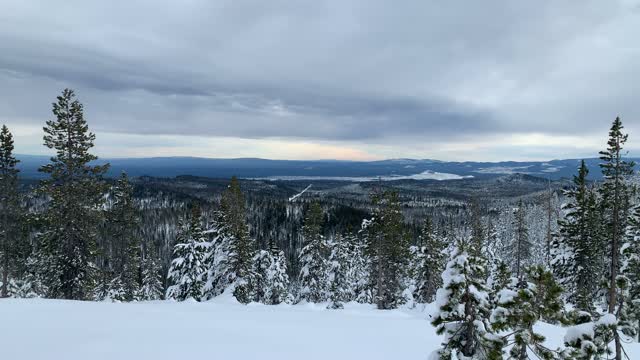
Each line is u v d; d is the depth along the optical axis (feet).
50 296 104.47
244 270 126.62
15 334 42.32
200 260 135.85
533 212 351.25
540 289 30.12
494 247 247.91
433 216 596.29
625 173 91.61
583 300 101.40
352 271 184.65
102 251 108.99
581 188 118.83
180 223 153.48
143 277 196.95
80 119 103.24
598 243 114.73
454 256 30.14
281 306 93.25
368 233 143.02
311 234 161.17
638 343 64.18
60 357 35.50
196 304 82.33
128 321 52.26
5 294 114.21
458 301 29.58
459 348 29.73
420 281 146.82
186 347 40.63
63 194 99.45
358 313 83.10
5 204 109.40
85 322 49.93
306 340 48.47
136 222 156.76
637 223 105.60
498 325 29.17
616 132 91.86
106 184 106.42
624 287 41.32
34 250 123.44
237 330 51.44
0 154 107.86
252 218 447.83
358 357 42.70
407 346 49.65
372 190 135.23
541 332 68.13
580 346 30.89
